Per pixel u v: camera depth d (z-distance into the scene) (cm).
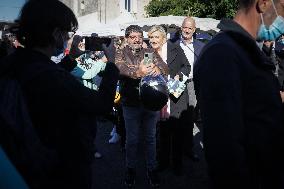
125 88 405
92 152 194
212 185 144
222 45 147
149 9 1777
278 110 153
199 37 920
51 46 179
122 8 1811
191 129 504
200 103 148
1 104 157
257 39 171
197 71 154
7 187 104
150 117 416
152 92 370
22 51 174
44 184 164
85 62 447
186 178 454
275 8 159
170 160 509
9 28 180
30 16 172
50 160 163
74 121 176
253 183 151
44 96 164
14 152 152
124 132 542
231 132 137
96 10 1905
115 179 452
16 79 166
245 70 146
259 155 150
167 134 460
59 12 177
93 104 177
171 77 459
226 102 139
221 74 141
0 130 153
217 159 138
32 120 164
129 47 401
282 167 159
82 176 182
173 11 1581
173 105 448
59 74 170
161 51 462
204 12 1508
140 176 462
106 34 1080
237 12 164
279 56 539
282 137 156
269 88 151
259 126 149
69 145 174
